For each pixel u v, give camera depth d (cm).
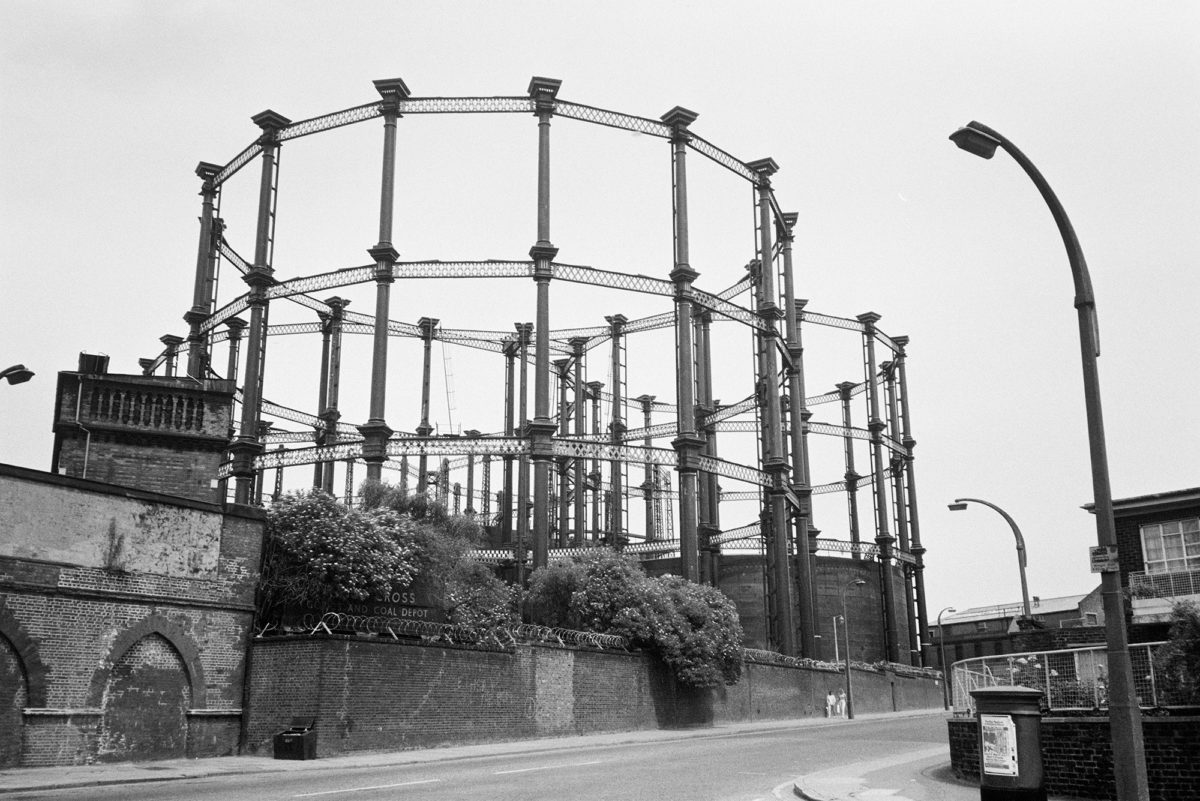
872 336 8662
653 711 4356
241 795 1752
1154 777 1650
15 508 2333
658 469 9106
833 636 7644
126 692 2530
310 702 2773
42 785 1934
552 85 5566
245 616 2861
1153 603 3459
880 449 8412
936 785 2008
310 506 3200
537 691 3644
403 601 3334
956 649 11888
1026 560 3155
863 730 4259
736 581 7544
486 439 5256
